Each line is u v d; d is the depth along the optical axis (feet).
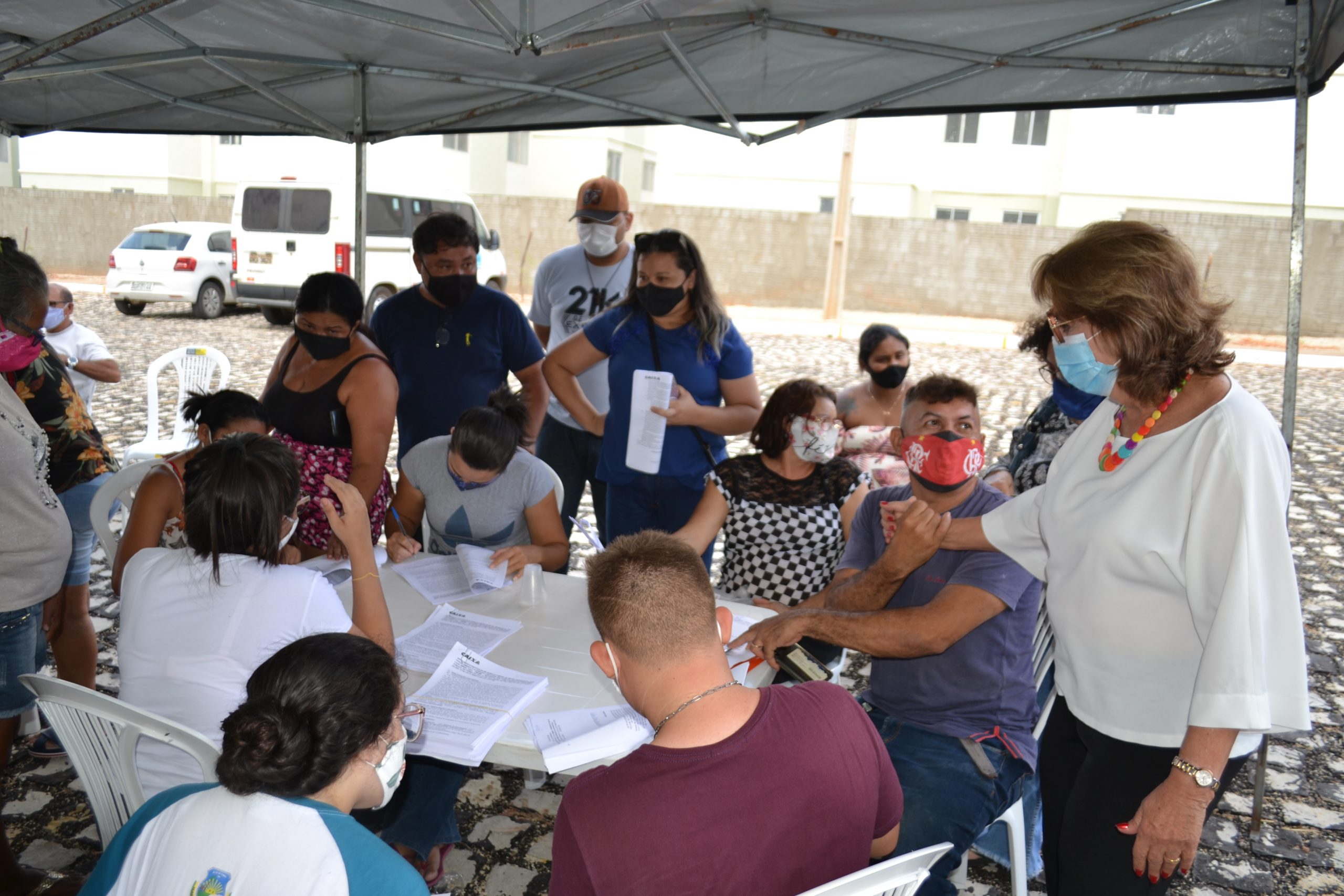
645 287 11.39
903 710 7.80
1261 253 62.23
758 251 70.95
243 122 15.07
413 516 11.02
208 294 51.62
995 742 7.45
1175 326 5.02
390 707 4.85
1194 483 5.12
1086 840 5.90
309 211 46.29
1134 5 9.70
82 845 9.27
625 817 4.20
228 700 6.37
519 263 71.61
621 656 4.58
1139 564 5.36
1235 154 68.49
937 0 9.59
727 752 4.32
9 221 74.95
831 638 7.38
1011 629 7.46
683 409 11.24
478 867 9.34
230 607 6.43
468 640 8.07
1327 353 56.18
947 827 6.89
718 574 17.19
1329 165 66.49
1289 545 4.97
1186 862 5.15
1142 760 5.64
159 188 86.33
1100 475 5.66
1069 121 71.20
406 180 76.43
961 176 76.28
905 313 69.87
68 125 15.87
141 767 6.54
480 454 9.71
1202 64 10.14
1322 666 14.25
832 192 78.74
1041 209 75.15
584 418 12.75
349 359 10.79
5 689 8.11
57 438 10.19
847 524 9.98
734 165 80.02
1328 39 9.16
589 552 18.13
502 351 13.53
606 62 12.11
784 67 12.07
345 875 4.35
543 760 6.32
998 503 7.52
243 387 32.60
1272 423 5.12
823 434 9.48
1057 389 8.30
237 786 4.46
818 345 51.88
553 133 86.53
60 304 16.56
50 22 11.43
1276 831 10.15
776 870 4.31
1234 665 4.86
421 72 12.78
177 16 10.84
